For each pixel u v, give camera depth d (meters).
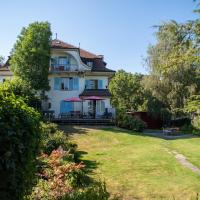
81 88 44.31
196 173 17.25
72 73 44.09
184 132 40.75
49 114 38.94
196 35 10.20
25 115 6.22
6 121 5.59
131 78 67.38
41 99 39.97
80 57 46.41
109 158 21.12
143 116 47.97
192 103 11.07
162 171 17.62
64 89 44.12
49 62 40.47
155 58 41.44
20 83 32.16
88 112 43.12
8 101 6.00
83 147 25.47
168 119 46.81
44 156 15.13
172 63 10.74
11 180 5.37
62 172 13.16
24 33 39.19
